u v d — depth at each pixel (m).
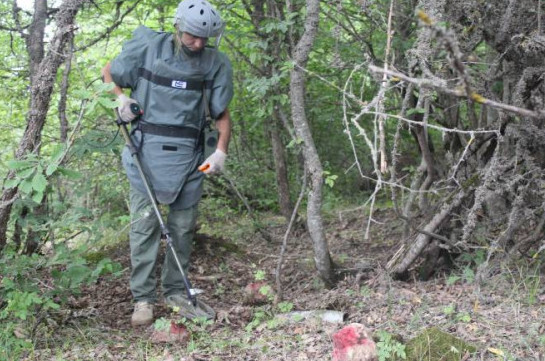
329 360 3.61
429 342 3.53
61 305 4.62
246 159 8.98
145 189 4.61
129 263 6.00
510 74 4.61
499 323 3.98
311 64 6.82
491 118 5.45
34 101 4.46
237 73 8.22
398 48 5.34
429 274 5.34
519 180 4.59
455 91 2.11
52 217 4.58
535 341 3.66
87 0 5.21
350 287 5.11
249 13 6.07
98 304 5.07
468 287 4.78
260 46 5.49
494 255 5.01
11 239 4.71
